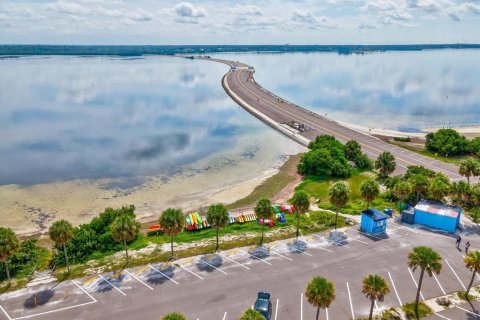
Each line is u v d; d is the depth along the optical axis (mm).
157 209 84812
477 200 74562
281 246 66812
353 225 74000
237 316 49781
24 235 73625
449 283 56250
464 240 68062
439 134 124000
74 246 64062
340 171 100500
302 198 66438
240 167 112375
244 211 81000
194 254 64688
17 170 107375
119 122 164875
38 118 170750
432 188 77938
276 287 55594
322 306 41969
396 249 65312
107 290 55312
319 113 197125
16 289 55719
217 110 194875
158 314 50250
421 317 49469
